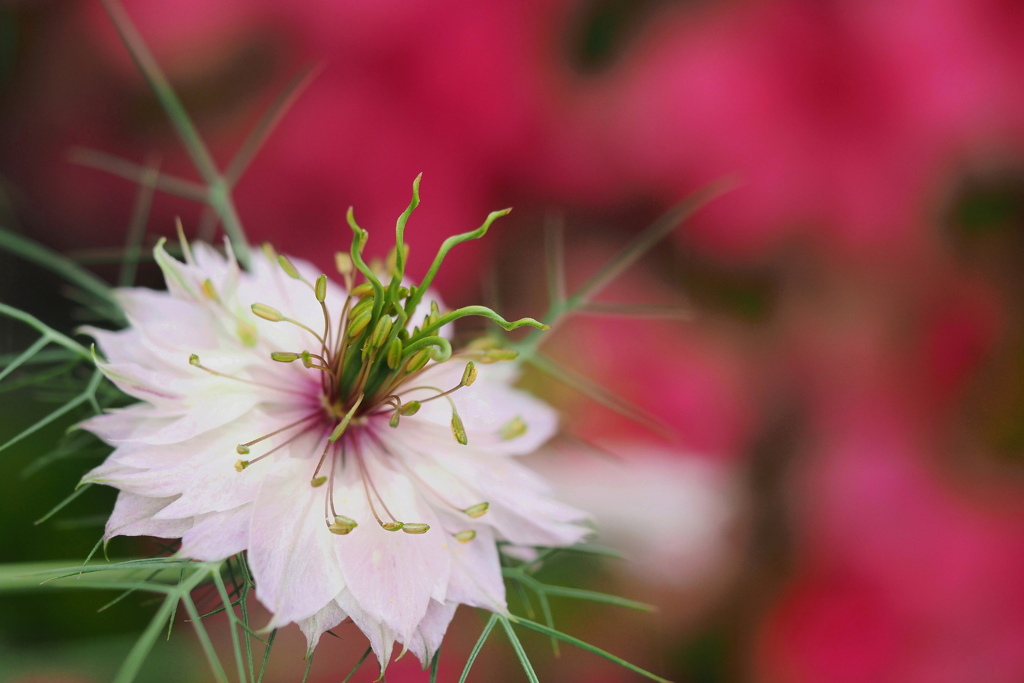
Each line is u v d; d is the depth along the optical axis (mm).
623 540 274
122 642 261
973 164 282
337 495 219
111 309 238
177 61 289
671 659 280
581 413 284
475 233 222
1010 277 288
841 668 276
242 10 285
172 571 224
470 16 286
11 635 264
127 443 216
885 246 285
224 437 219
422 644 215
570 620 278
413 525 217
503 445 231
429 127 289
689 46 286
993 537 279
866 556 280
